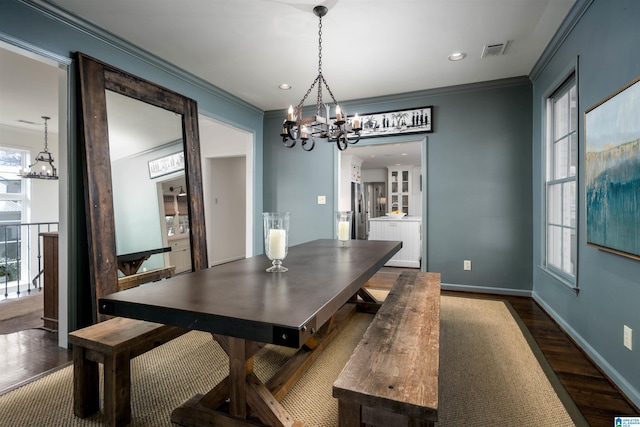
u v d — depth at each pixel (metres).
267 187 4.95
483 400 1.68
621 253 1.72
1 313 3.27
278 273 1.70
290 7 2.33
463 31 2.65
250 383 1.41
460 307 3.26
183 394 1.76
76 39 2.46
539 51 3.00
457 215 3.93
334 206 4.58
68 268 2.40
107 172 2.53
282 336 0.98
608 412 1.59
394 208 10.04
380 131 4.27
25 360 2.20
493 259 3.79
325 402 1.69
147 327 1.64
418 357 1.24
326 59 3.17
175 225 3.22
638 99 1.57
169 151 3.19
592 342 2.14
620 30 1.77
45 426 1.50
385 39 2.78
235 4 2.30
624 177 1.69
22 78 3.48
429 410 0.93
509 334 2.56
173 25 2.56
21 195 5.54
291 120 2.20
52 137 5.93
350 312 2.88
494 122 3.77
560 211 2.95
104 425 1.51
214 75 3.55
